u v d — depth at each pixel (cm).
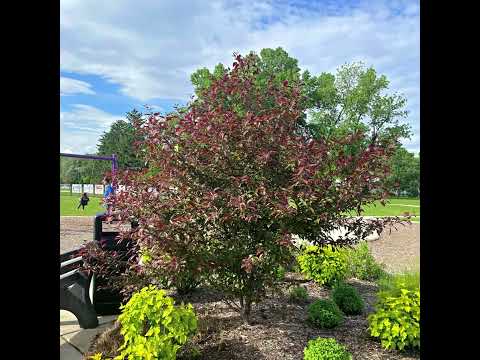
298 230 373
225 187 384
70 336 427
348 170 370
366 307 521
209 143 371
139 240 343
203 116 380
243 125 370
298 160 347
